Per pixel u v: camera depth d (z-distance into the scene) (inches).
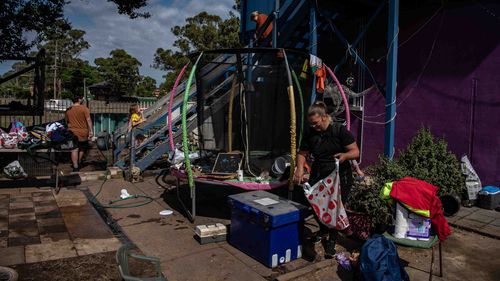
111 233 189.8
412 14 287.1
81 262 155.2
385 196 146.1
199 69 230.2
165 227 201.6
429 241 138.7
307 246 175.9
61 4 386.9
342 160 151.4
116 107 704.4
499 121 246.4
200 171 219.3
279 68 220.4
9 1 360.8
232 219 176.6
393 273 133.7
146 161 329.7
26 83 1774.1
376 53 312.2
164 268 153.1
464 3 259.8
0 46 373.4
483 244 185.2
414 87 288.0
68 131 266.8
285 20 312.0
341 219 152.4
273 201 170.1
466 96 261.0
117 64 1626.5
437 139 256.2
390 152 240.5
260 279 145.6
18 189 270.4
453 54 266.2
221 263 158.9
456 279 149.3
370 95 316.8
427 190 139.5
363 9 314.8
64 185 288.2
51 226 197.3
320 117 153.9
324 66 237.9
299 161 163.8
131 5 413.1
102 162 385.1
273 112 222.1
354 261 157.2
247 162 218.8
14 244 171.6
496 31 245.4
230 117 231.3
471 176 241.9
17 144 255.3
